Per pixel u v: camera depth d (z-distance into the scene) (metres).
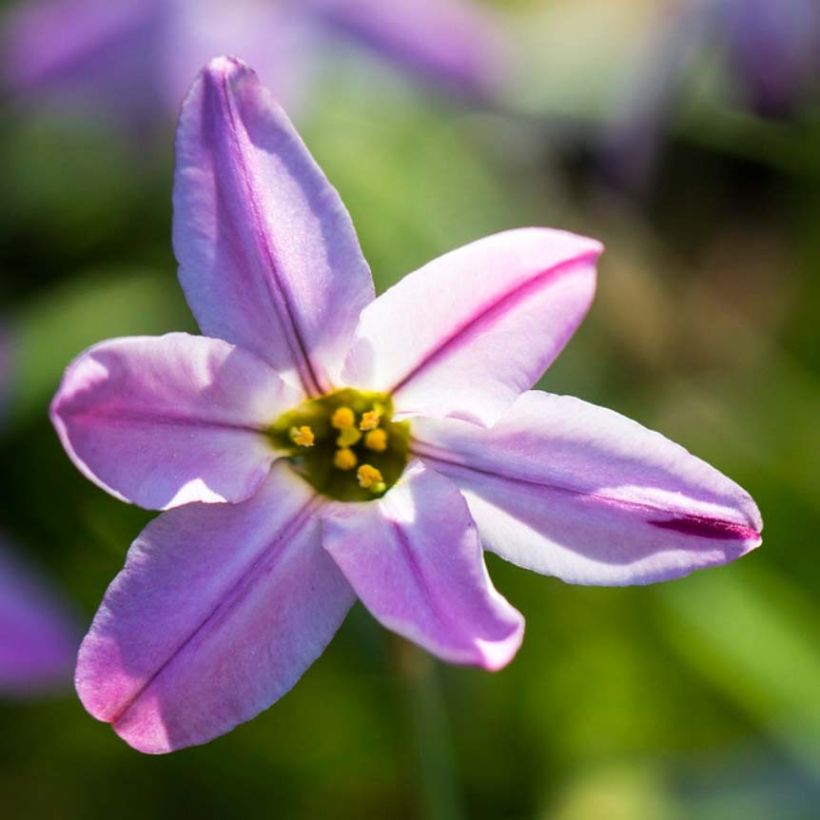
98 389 0.18
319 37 0.26
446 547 0.18
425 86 0.26
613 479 0.18
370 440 0.19
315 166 0.19
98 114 0.26
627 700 0.25
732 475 0.26
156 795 0.25
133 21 0.25
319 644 0.19
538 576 0.25
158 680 0.18
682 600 0.25
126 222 0.28
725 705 0.25
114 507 0.25
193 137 0.18
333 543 0.19
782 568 0.25
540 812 0.25
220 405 0.19
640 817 0.25
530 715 0.25
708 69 0.26
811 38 0.25
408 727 0.21
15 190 0.28
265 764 0.25
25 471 0.26
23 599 0.23
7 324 0.26
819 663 0.24
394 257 0.27
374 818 0.25
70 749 0.25
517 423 0.19
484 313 0.19
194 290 0.19
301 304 0.19
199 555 0.18
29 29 0.26
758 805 0.24
